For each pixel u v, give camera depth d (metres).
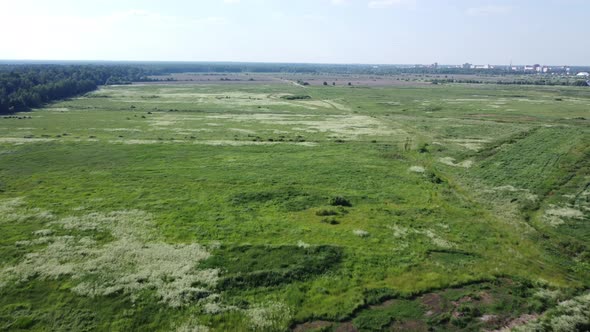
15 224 32.81
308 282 25.08
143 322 21.16
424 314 22.22
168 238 30.58
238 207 37.41
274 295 23.72
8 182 44.59
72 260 26.98
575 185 41.88
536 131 68.62
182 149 61.09
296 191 41.81
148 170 49.72
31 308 22.00
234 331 20.64
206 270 25.97
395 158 57.03
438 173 49.84
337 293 24.00
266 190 41.94
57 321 21.02
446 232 32.50
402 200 39.84
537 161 50.81
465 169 50.59
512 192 40.81
